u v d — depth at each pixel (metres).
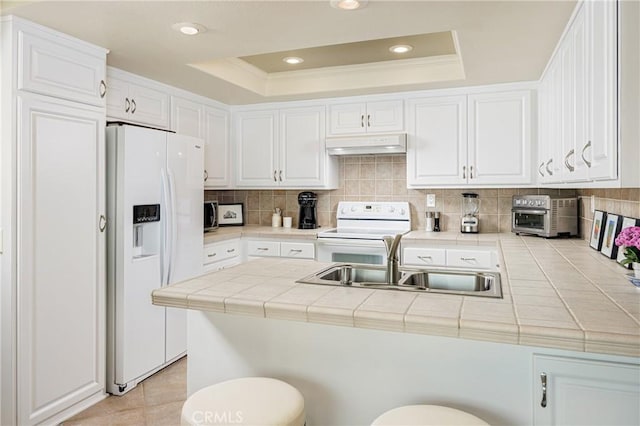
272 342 1.72
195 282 1.84
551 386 1.31
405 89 3.70
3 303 2.16
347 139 3.86
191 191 3.29
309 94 3.88
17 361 2.16
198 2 2.04
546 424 1.32
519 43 2.52
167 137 3.03
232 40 2.52
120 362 2.69
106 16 2.17
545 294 1.57
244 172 4.36
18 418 2.16
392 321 1.35
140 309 2.81
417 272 2.07
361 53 3.36
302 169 4.15
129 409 2.53
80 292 2.48
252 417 1.30
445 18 2.21
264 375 1.74
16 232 2.15
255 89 3.82
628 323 1.22
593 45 1.66
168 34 2.42
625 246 1.71
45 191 2.28
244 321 1.77
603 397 1.26
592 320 1.25
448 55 3.40
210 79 3.35
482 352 1.44
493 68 3.05
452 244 3.44
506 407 1.42
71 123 2.43
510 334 1.22
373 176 4.27
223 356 1.80
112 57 2.80
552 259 2.33
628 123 1.38
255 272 2.05
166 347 3.05
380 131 3.87
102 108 2.62
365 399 1.60
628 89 1.37
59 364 2.37
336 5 2.08
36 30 2.24
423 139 3.76
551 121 2.78
